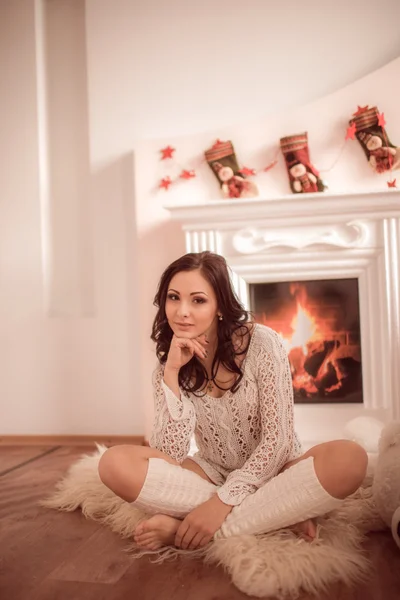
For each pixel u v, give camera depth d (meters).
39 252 3.30
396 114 2.88
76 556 1.48
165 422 1.57
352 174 2.91
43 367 3.29
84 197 3.38
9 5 3.35
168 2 3.20
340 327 2.83
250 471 1.47
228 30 3.14
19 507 1.95
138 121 3.22
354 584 1.27
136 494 1.46
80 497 1.90
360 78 2.98
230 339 1.56
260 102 3.12
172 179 3.10
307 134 2.95
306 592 1.23
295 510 1.38
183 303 1.51
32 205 3.31
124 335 3.22
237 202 2.78
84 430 3.25
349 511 1.61
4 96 3.34
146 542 1.46
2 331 3.33
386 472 1.55
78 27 3.39
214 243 2.89
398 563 1.37
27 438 3.28
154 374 1.68
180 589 1.27
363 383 2.79
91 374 3.25
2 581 1.33
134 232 3.21
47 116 3.41
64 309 3.39
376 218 2.73
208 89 3.16
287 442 1.51
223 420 1.61
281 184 2.98
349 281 2.82
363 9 3.01
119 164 3.24
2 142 3.34
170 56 3.20
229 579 1.31
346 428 2.46
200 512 1.41
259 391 1.55
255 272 2.87
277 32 3.10
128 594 1.25
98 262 3.25
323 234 2.80
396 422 1.64
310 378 2.85
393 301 2.73
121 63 3.24
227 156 2.98
